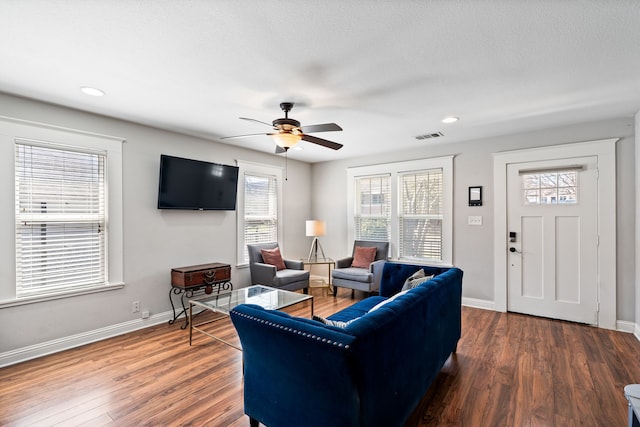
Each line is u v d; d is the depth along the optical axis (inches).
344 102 112.6
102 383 91.4
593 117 130.4
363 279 176.2
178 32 70.1
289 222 217.5
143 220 138.6
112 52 78.4
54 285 114.3
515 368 99.8
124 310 132.1
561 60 82.4
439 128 145.5
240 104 114.5
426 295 78.0
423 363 76.1
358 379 51.3
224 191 167.9
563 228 144.3
